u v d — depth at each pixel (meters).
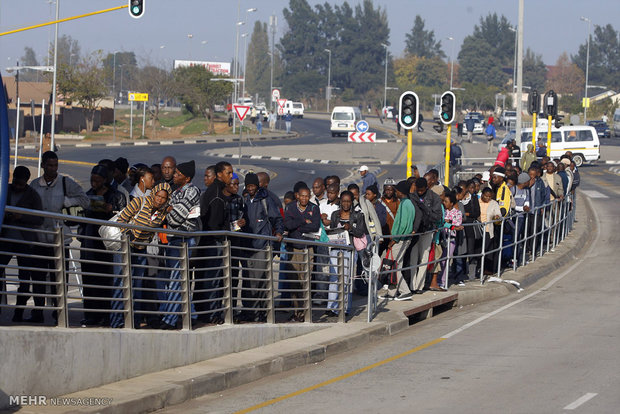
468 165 69.06
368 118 164.25
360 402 13.61
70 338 12.80
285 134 108.75
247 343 16.98
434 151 83.12
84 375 13.11
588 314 21.83
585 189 56.62
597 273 29.02
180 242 15.95
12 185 14.77
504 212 27.52
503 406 13.07
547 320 21.11
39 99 114.06
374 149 84.62
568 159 37.97
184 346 15.29
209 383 14.30
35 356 12.18
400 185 22.05
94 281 15.46
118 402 12.40
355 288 23.38
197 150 81.88
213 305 17.12
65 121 104.56
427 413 12.77
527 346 17.94
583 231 38.09
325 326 19.28
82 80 102.31
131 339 14.06
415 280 23.31
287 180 57.53
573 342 18.22
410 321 22.19
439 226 23.84
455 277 26.05
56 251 13.10
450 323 21.20
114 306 14.71
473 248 25.98
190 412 13.12
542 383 14.52
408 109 26.22
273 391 14.56
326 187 22.05
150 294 15.68
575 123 76.12
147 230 14.44
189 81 116.06
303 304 19.69
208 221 16.92
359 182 55.66
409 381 15.03
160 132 111.81
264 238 17.44
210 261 17.05
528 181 29.48
